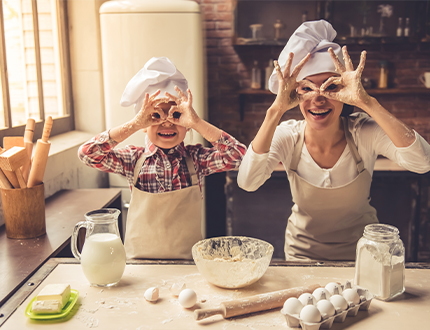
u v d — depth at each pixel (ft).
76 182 8.09
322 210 4.82
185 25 8.64
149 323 2.95
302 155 4.79
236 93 11.28
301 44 4.30
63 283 3.54
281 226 9.45
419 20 10.33
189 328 2.89
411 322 2.96
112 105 8.91
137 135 8.87
